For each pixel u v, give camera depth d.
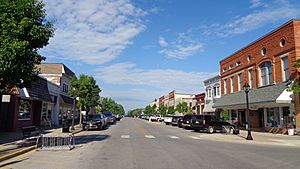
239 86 40.12
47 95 32.66
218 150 15.80
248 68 37.12
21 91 25.86
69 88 45.28
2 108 25.25
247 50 37.62
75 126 36.97
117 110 132.12
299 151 16.05
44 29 13.66
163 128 39.00
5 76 12.83
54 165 10.69
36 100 31.61
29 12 13.23
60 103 41.19
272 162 11.86
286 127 28.55
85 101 36.91
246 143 20.92
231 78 42.75
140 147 16.56
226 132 30.42
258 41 34.72
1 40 12.12
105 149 15.49
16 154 13.05
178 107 67.44
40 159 12.07
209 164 11.12
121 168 10.16
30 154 13.52
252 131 33.38
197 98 61.47
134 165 10.74
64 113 43.56
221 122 31.23
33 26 13.12
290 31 28.33
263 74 33.75
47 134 24.11
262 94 30.84
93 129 34.31
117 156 12.97
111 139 21.64
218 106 41.53
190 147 17.03
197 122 32.09
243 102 33.22
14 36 12.55
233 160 12.23
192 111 64.88
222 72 46.25
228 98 40.44
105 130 33.19
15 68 12.52
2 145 15.91
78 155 13.24
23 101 28.52
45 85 32.72
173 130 35.12
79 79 37.62
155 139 22.11
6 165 10.66
